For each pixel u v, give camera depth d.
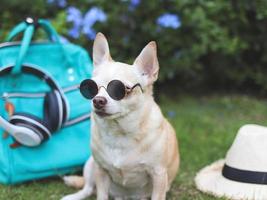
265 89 2.09
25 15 1.93
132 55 1.92
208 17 1.90
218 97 2.09
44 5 1.91
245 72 2.07
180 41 1.91
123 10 1.84
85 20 1.71
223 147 1.51
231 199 1.10
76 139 1.27
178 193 1.18
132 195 1.10
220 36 1.87
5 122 1.16
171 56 1.93
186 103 1.99
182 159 1.41
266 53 2.02
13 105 1.23
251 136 1.11
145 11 1.85
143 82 0.99
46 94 1.26
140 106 0.98
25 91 1.27
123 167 1.01
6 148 1.21
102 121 0.98
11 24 1.82
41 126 1.19
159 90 2.10
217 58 2.05
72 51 1.34
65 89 1.29
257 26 2.00
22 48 1.24
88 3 1.86
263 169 1.09
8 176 1.20
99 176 1.07
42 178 1.26
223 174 1.17
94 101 0.92
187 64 1.91
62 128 1.26
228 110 1.92
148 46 0.99
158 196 1.03
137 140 1.00
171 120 1.74
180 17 1.87
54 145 1.25
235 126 1.70
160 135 1.02
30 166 1.22
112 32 1.88
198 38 1.91
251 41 2.02
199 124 1.72
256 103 1.99
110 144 1.00
